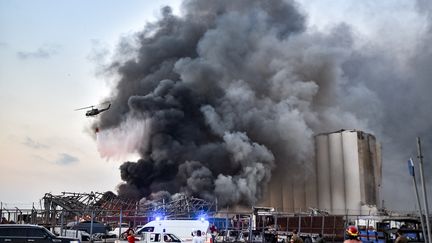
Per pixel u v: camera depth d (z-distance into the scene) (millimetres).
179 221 31781
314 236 40312
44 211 38125
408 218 41344
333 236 40781
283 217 43000
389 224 42125
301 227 42031
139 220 50031
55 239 25312
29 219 41094
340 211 76750
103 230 44188
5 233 24828
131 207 61000
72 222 44344
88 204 56188
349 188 77750
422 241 39719
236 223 44906
